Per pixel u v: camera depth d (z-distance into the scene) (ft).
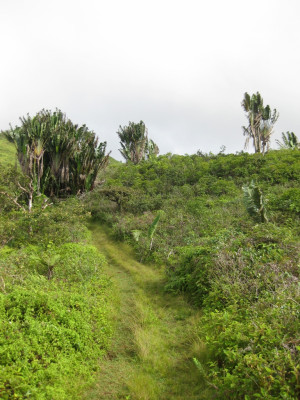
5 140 134.31
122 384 15.25
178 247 37.91
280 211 40.45
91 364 16.20
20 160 66.08
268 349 12.98
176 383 15.30
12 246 38.04
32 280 22.82
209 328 17.44
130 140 114.93
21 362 13.23
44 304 17.93
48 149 74.23
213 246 27.63
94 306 21.44
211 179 70.79
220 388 12.69
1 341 13.97
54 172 75.00
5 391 11.49
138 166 94.48
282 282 19.13
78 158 77.71
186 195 65.16
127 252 44.09
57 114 79.41
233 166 74.18
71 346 16.12
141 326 21.58
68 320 17.62
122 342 19.69
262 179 65.21
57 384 13.11
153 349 18.26
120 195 67.00
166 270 32.99
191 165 84.23
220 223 41.57
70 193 79.51
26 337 14.82
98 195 73.82
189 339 19.47
